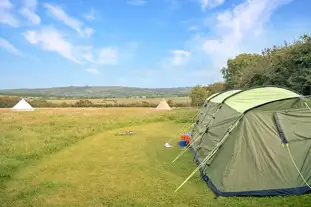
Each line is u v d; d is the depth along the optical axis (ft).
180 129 48.08
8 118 61.26
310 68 39.37
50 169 23.15
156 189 18.02
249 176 16.72
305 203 14.82
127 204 15.55
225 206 14.98
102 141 36.76
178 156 27.30
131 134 42.60
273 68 48.91
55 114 76.33
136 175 21.26
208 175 19.34
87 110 99.76
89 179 20.35
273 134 17.66
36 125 49.26
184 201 15.90
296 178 16.61
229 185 16.56
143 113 79.36
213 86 123.85
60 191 17.76
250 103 20.25
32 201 15.99
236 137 17.81
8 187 18.63
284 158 17.07
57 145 32.19
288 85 43.78
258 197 15.97
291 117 18.17
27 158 26.50
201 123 30.14
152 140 37.22
